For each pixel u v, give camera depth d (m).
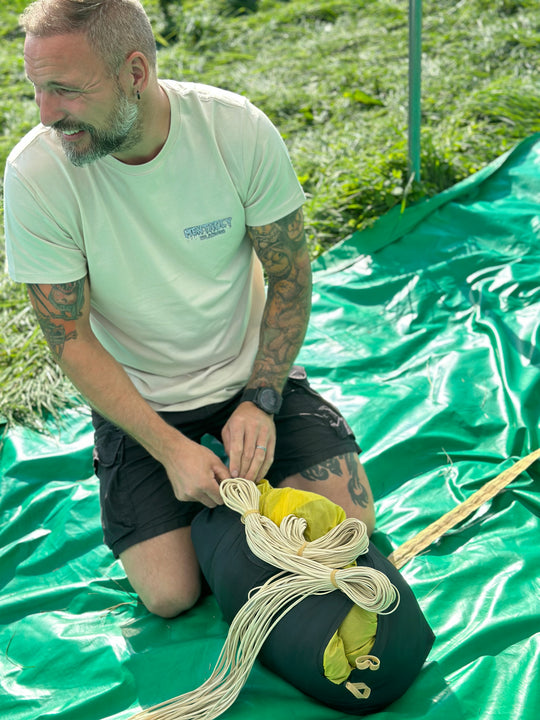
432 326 2.99
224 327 2.04
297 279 2.04
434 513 2.23
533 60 4.55
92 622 2.05
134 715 1.66
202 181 1.80
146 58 1.62
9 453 2.64
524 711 1.65
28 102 5.00
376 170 3.68
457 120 4.09
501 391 2.62
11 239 1.79
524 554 2.03
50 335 1.88
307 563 1.60
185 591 1.97
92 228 1.77
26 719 1.79
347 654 1.58
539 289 3.01
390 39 5.06
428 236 3.41
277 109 4.55
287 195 1.92
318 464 2.06
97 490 2.46
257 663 1.80
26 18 1.55
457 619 1.89
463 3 5.27
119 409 1.89
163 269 1.87
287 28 5.48
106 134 1.62
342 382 2.79
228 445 1.93
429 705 1.68
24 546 2.31
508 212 3.42
